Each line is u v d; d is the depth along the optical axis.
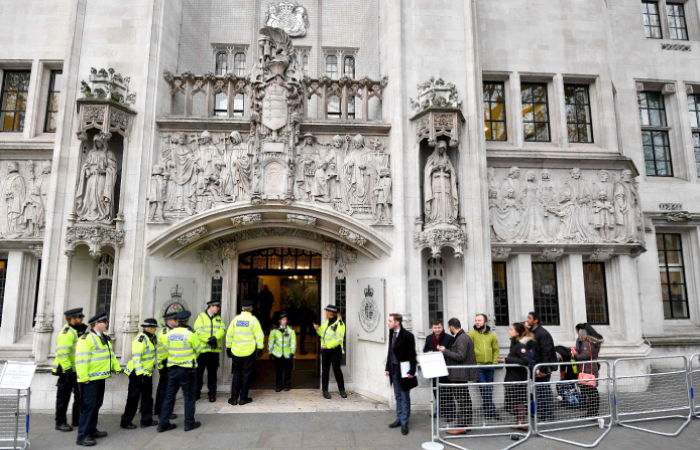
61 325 8.59
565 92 11.96
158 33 9.73
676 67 13.65
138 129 9.23
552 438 6.52
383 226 9.27
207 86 9.87
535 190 10.70
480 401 6.77
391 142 9.64
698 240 12.70
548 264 10.96
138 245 8.87
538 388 6.93
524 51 11.66
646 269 12.28
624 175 10.91
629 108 13.27
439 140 9.44
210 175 9.31
